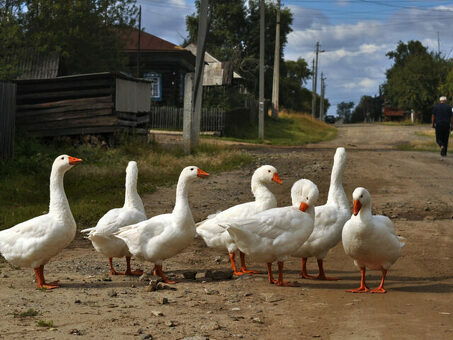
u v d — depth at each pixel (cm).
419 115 8312
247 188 1500
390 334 437
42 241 604
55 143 2102
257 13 6769
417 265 726
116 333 435
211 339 422
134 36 4416
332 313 503
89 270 726
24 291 591
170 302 543
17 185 1364
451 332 440
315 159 2181
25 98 2189
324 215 655
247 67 6500
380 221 591
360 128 6488
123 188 1422
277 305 533
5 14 2653
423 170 1859
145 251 645
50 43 2806
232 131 3753
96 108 2095
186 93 2192
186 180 646
